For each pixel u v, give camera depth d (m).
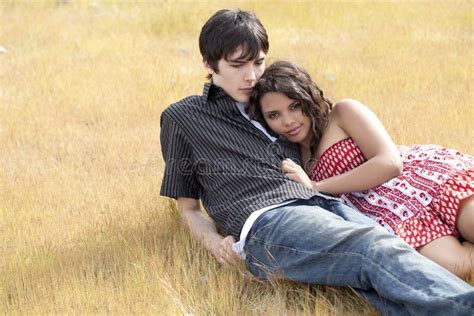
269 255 4.40
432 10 12.29
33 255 5.14
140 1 13.74
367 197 4.80
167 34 11.86
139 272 4.71
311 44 10.87
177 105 5.08
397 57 9.97
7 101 8.82
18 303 4.54
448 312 3.64
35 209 5.88
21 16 13.27
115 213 5.71
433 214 4.61
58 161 7.11
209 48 4.85
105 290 4.57
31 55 10.84
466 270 4.41
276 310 4.35
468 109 7.77
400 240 4.06
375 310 4.18
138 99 8.71
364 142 4.81
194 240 5.06
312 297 4.38
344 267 4.09
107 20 12.73
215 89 4.98
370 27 11.60
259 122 4.96
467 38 10.88
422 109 7.84
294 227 4.32
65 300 4.45
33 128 7.96
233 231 4.71
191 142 5.01
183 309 4.24
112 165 6.86
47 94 9.05
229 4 13.09
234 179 4.82
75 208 5.90
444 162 4.77
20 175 6.71
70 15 13.28
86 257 5.07
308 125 4.94
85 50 10.95
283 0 12.91
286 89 4.76
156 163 6.90
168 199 5.77
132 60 10.32
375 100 8.27
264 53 4.91
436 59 9.78
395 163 4.69
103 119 8.20
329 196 4.72
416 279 3.80
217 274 4.69
